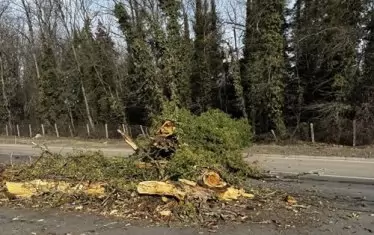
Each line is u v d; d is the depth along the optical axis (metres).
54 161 10.73
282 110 28.44
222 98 33.56
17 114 54.62
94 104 43.91
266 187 10.83
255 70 28.14
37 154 22.34
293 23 29.83
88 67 43.38
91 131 40.53
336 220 7.89
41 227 7.83
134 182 9.28
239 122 14.96
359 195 10.13
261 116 29.44
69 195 9.55
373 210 8.64
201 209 8.19
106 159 10.43
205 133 11.12
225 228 7.44
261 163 16.75
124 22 33.44
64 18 43.44
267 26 27.66
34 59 47.88
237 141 12.20
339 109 24.81
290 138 26.69
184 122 11.19
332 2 25.83
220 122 12.32
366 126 23.78
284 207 8.71
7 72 53.88
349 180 12.29
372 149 20.73
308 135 26.42
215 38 32.88
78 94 45.03
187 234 7.18
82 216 8.45
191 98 33.47
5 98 51.25
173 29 31.36
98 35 42.72
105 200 9.00
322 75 27.42
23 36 52.19
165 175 9.33
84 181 9.53
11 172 10.87
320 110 25.75
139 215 8.23
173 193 8.47
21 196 9.95
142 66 32.53
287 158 18.66
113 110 39.84
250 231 7.26
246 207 8.55
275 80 27.58
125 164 10.00
